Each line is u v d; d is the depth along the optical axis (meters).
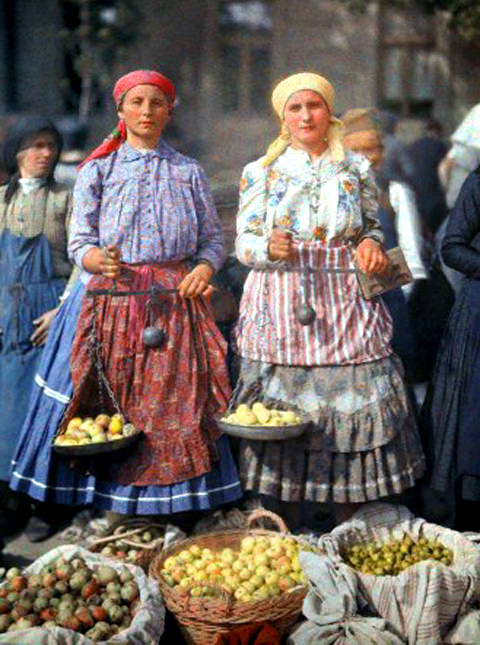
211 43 15.23
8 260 4.49
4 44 15.55
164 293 3.87
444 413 4.03
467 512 4.20
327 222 3.78
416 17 14.30
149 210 3.84
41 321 4.44
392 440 3.86
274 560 3.72
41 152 4.45
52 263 4.50
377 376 3.83
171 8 15.23
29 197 4.48
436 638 3.38
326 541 3.75
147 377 3.89
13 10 15.55
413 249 4.78
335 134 3.82
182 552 3.76
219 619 3.40
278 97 3.81
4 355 4.49
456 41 14.19
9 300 4.47
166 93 3.85
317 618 3.38
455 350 4.02
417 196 8.23
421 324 4.82
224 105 15.25
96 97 15.45
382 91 14.55
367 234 3.88
